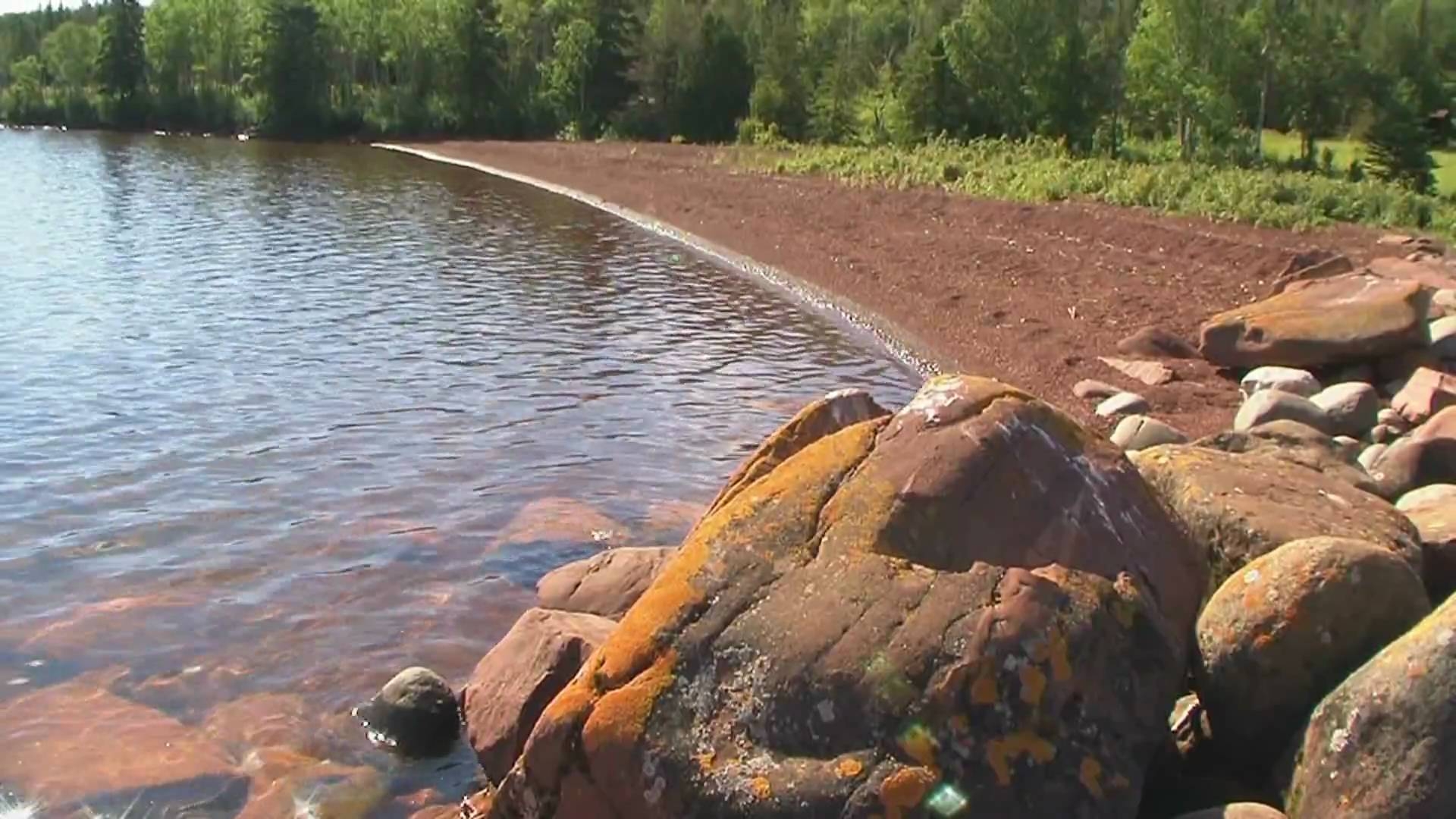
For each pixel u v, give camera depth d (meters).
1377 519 6.52
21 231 30.92
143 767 7.23
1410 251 22.27
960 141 52.31
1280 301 16.45
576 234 33.91
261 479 12.40
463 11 81.94
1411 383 13.43
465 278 25.70
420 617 9.30
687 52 73.00
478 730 7.00
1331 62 52.94
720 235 33.03
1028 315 20.48
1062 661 4.90
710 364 18.31
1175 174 32.12
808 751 4.86
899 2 80.69
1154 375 16.16
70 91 95.81
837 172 41.91
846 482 5.69
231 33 92.06
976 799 4.66
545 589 8.95
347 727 7.71
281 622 9.17
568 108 79.12
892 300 22.97
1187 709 5.91
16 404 14.78
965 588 5.09
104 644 8.77
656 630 5.32
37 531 10.87
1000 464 5.53
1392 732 4.53
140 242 29.50
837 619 5.09
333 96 85.38
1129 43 56.94
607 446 13.93
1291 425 9.83
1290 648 5.17
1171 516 5.96
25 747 7.42
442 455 13.37
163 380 16.17
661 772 4.98
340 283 24.48
